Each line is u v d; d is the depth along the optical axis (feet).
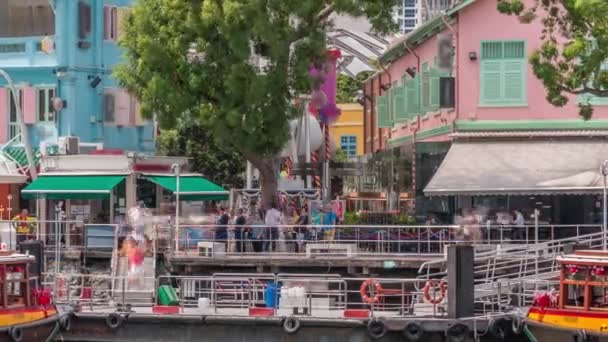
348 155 306.35
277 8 193.98
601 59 168.25
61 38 233.96
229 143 199.93
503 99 201.98
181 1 195.00
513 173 193.06
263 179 200.34
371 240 187.52
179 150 258.37
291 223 201.05
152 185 210.79
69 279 177.78
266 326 163.53
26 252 171.22
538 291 158.81
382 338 160.15
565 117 200.54
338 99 322.55
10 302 155.53
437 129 213.46
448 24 204.74
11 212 217.77
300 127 222.89
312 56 198.29
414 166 212.64
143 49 196.24
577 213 197.36
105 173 201.98
